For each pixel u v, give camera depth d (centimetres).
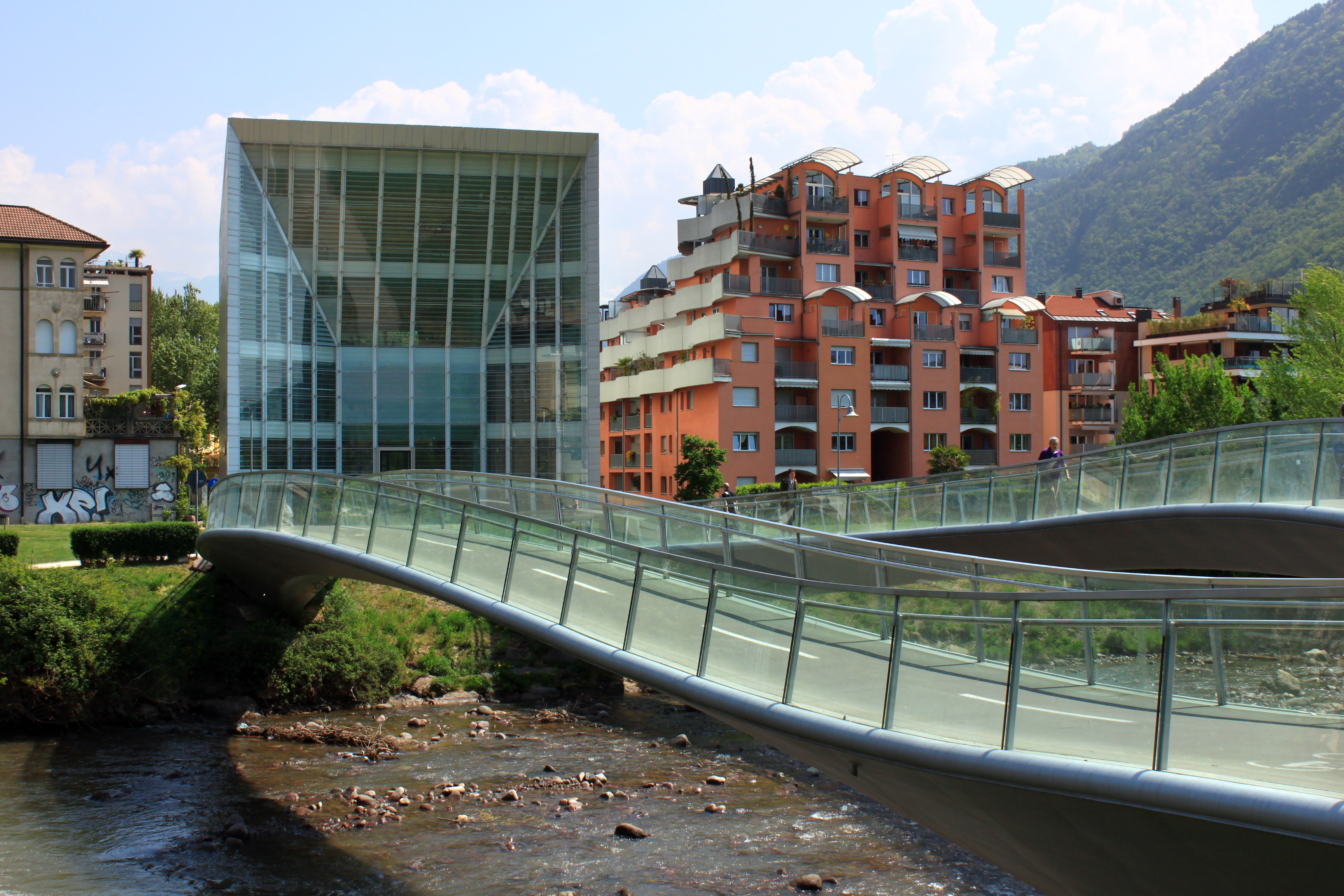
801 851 1422
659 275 8400
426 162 4144
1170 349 7644
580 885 1299
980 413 6438
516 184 4272
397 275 4288
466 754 1997
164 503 4775
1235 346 7269
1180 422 4844
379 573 1519
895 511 2431
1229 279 8406
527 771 1866
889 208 6391
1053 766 664
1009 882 1299
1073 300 7869
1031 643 711
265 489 2064
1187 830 604
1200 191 19950
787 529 1558
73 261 4681
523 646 2841
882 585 1423
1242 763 581
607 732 2211
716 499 2877
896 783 826
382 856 1409
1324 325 4594
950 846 1438
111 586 2555
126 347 8075
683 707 2500
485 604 1263
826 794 1711
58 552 3081
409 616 2850
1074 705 677
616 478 7344
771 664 927
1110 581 1055
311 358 4241
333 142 4025
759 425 5894
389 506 1576
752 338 5909
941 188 6744
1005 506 2178
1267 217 17075
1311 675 552
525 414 4412
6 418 4522
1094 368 7506
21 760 1905
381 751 2003
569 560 1184
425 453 4366
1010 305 6372
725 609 983
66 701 2116
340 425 4275
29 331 4575
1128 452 1936
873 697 828
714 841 1466
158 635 2400
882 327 6269
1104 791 630
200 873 1339
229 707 2314
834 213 6197
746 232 6028
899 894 1260
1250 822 556
